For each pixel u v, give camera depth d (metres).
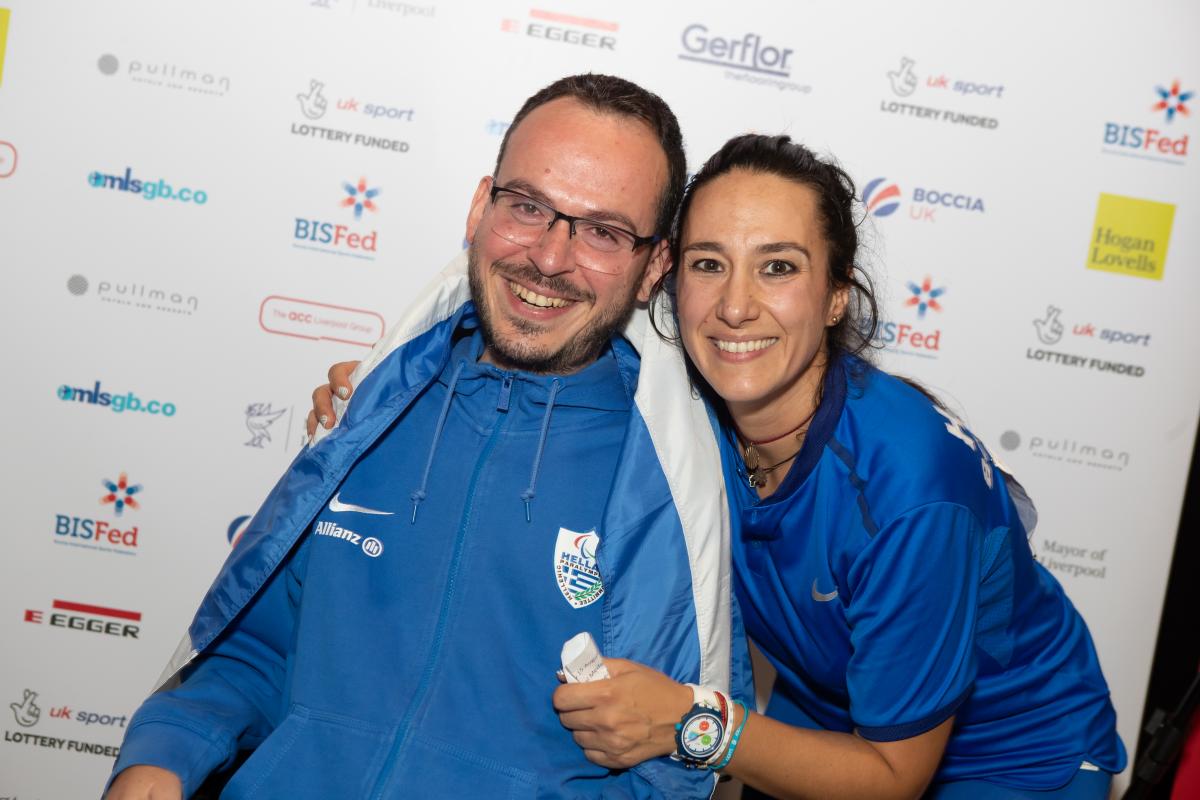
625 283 1.33
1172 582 2.41
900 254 2.25
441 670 1.23
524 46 2.20
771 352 1.23
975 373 2.27
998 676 1.39
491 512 1.30
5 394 2.24
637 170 1.30
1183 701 1.50
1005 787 1.41
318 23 2.19
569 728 1.19
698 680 1.23
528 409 1.37
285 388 2.27
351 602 1.26
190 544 2.29
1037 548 2.31
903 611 1.19
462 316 1.43
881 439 1.24
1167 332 2.26
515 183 1.30
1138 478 2.29
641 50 2.20
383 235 2.24
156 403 2.26
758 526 1.33
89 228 2.21
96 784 2.33
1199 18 2.20
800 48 2.21
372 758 1.19
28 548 2.28
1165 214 2.24
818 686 1.46
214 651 1.35
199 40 2.19
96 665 2.30
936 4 2.20
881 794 1.22
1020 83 2.21
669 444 1.28
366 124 2.21
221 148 2.21
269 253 2.24
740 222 1.21
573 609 1.26
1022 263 2.25
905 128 2.22
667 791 1.19
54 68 2.18
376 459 1.34
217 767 1.22
